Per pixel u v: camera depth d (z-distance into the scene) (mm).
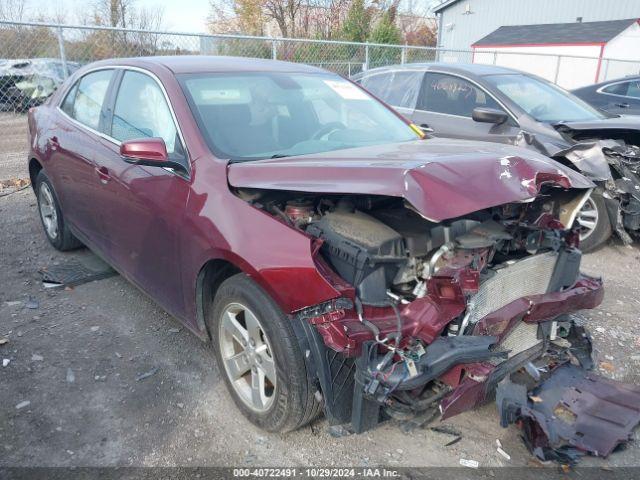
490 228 2670
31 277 4711
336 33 27141
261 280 2545
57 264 4977
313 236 2623
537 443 2684
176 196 3117
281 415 2654
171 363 3488
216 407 3082
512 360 2877
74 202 4461
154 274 3521
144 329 3887
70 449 2742
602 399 2965
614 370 3559
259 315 2631
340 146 3506
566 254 3023
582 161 5316
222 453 2738
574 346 3328
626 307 4484
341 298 2379
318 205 2857
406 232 2631
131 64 3949
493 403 3160
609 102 11336
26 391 3176
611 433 2721
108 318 4035
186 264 3090
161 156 2996
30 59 9109
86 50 9188
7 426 2889
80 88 4613
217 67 3795
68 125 4520
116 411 3029
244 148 3219
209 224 2844
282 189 2604
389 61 13250
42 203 5250
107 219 3945
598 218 5508
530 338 3039
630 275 5180
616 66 22594
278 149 3301
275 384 2648
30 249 5355
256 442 2816
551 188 3098
